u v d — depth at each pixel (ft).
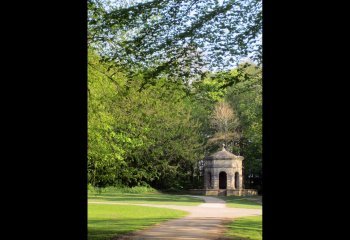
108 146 50.14
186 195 138.31
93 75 43.78
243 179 152.35
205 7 35.14
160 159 123.03
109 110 55.01
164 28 34.96
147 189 145.07
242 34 36.91
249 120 131.34
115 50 37.55
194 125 129.80
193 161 137.69
